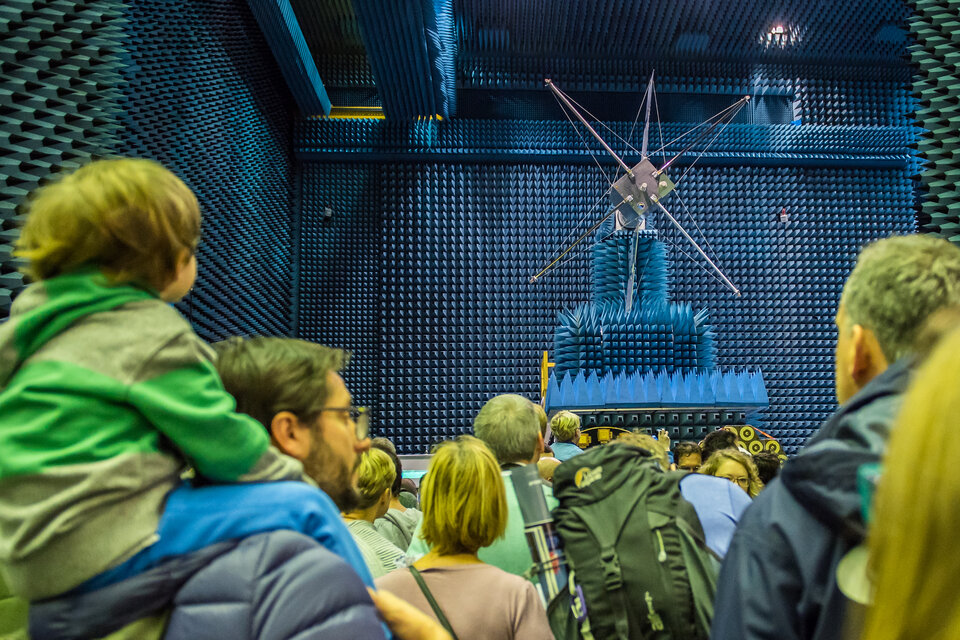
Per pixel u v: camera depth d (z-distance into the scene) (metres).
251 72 9.03
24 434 0.66
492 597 1.28
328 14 10.07
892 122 10.93
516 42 10.40
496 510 1.35
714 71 10.94
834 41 10.53
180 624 0.69
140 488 0.69
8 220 3.94
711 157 10.58
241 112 8.59
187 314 6.91
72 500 0.65
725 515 1.60
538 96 10.88
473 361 10.07
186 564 0.70
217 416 0.72
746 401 6.27
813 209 10.73
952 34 4.66
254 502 0.74
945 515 0.39
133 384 0.70
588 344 7.20
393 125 10.52
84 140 4.56
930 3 4.84
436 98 10.03
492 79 10.69
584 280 10.37
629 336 7.17
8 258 3.89
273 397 0.91
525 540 1.54
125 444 0.69
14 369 0.72
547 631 1.29
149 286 0.78
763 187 10.75
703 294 10.33
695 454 3.23
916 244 0.93
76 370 0.69
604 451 1.60
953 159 4.59
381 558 1.83
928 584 0.40
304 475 0.84
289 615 0.68
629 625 1.41
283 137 10.09
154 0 6.52
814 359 10.24
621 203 8.07
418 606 1.27
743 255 10.49
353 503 0.99
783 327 10.33
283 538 0.72
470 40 10.33
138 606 0.68
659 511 1.50
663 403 6.22
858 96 10.99
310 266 10.43
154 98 6.46
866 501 0.69
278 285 9.75
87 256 0.75
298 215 10.58
